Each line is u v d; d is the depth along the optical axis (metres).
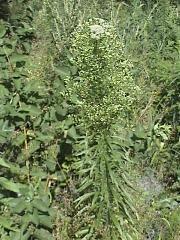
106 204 1.51
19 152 1.67
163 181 1.84
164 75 2.16
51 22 2.45
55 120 1.69
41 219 1.46
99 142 1.48
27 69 1.86
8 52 1.76
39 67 2.07
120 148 1.56
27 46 2.16
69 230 1.60
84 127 1.56
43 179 1.67
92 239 1.56
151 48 2.43
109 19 2.49
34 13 2.50
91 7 2.53
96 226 1.51
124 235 1.53
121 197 1.51
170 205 1.74
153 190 1.78
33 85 1.72
